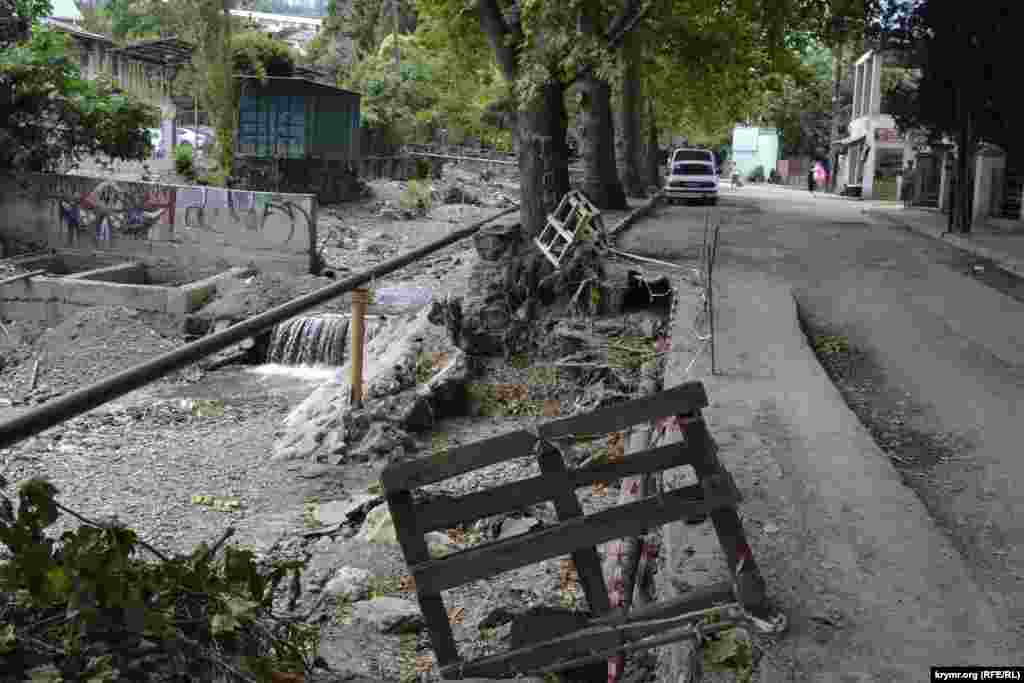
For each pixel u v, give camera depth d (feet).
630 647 13.56
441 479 13.50
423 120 161.27
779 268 57.16
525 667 13.69
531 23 53.52
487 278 50.52
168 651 11.93
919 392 32.68
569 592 24.32
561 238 50.88
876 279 55.16
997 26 81.05
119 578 11.85
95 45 124.26
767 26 76.69
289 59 118.62
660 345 43.42
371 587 27.14
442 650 13.61
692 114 134.51
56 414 14.60
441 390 44.42
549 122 54.75
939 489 23.79
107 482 39.11
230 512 35.99
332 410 44.52
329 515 35.14
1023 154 86.22
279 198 74.69
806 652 14.08
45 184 77.56
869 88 181.47
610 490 31.99
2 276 70.64
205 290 67.26
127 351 60.03
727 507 13.80
